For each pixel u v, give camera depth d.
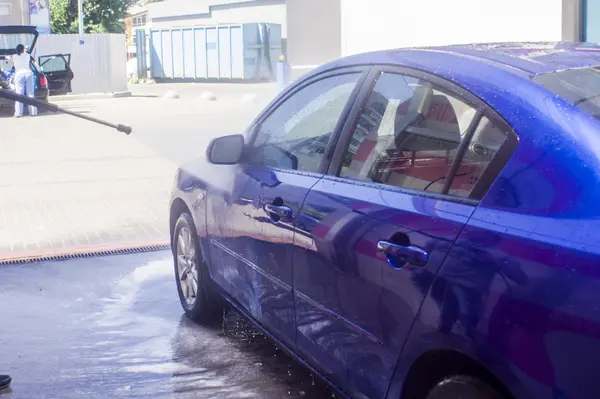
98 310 5.67
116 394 4.20
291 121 4.16
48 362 4.68
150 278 6.48
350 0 12.83
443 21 11.16
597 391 2.07
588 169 2.35
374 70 3.54
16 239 7.84
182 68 44.47
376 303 2.94
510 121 2.66
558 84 2.73
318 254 3.36
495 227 2.48
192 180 5.16
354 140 3.50
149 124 18.66
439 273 2.60
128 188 10.47
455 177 2.82
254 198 4.10
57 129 17.86
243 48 40.16
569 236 2.25
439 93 3.06
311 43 18.20
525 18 9.98
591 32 9.32
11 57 22.64
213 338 5.02
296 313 3.65
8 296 6.04
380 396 2.97
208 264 4.94
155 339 5.04
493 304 2.37
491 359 2.37
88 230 8.19
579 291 2.14
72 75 27.92
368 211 3.10
